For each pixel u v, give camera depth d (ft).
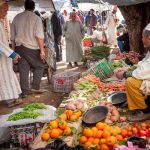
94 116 15.57
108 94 19.40
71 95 19.44
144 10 28.86
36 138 13.17
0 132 15.20
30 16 24.04
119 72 21.35
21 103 23.30
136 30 29.50
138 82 15.03
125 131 13.30
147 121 15.74
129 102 15.62
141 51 29.81
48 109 15.11
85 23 62.85
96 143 12.76
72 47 39.29
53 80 26.08
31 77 31.40
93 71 24.36
